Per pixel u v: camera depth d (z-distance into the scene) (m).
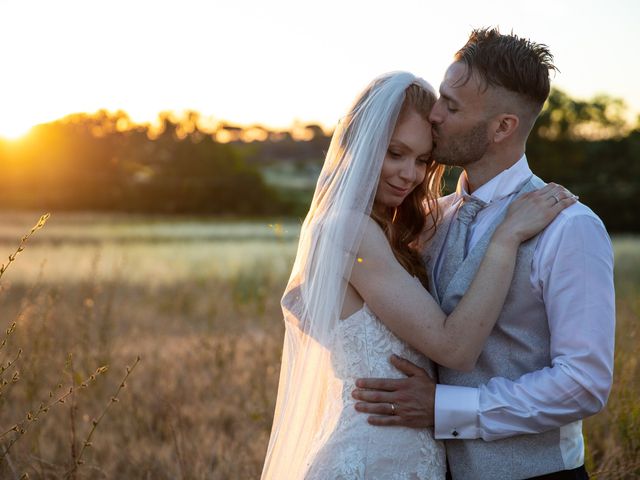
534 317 2.30
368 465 2.30
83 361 4.76
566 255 2.21
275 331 5.75
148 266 15.71
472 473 2.32
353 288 2.40
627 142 44.41
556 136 44.62
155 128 50.72
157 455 4.03
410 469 2.33
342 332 2.39
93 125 48.34
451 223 2.56
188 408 4.85
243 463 3.80
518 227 2.27
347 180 2.41
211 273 14.09
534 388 2.21
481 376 2.35
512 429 2.24
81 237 27.61
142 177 48.53
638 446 3.34
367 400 2.33
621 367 3.93
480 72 2.35
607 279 2.21
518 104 2.36
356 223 2.36
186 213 47.16
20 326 4.37
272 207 48.47
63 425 4.39
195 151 50.16
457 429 2.28
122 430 4.32
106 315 5.45
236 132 66.25
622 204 39.91
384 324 2.38
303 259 2.51
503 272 2.25
